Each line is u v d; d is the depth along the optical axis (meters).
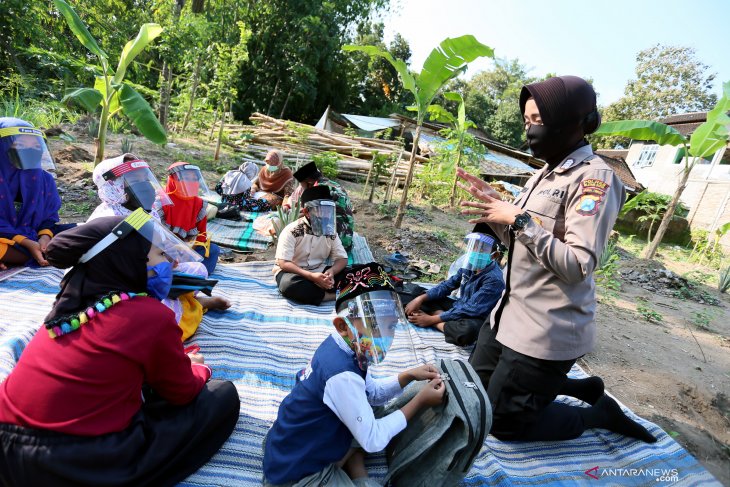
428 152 13.05
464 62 5.80
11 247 3.44
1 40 12.15
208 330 3.12
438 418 1.90
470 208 2.02
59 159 6.98
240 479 1.97
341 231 5.02
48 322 1.59
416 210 8.93
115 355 1.58
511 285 2.21
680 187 8.19
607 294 6.00
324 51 24.00
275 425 1.96
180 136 12.02
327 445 1.80
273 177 7.20
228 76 9.85
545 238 1.82
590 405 2.78
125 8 15.53
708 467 2.54
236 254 5.09
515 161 18.17
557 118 1.91
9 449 1.55
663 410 3.17
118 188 2.83
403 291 4.14
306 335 3.31
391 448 2.12
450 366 2.07
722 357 4.40
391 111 29.58
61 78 12.15
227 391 2.08
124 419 1.70
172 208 3.56
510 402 2.24
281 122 14.34
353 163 11.66
